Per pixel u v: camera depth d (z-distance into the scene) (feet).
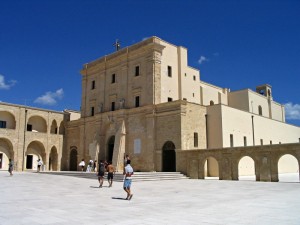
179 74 156.56
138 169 141.79
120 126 150.92
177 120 129.59
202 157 118.62
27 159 182.70
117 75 164.25
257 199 56.34
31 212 43.45
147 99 143.74
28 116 180.55
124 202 54.08
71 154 191.72
